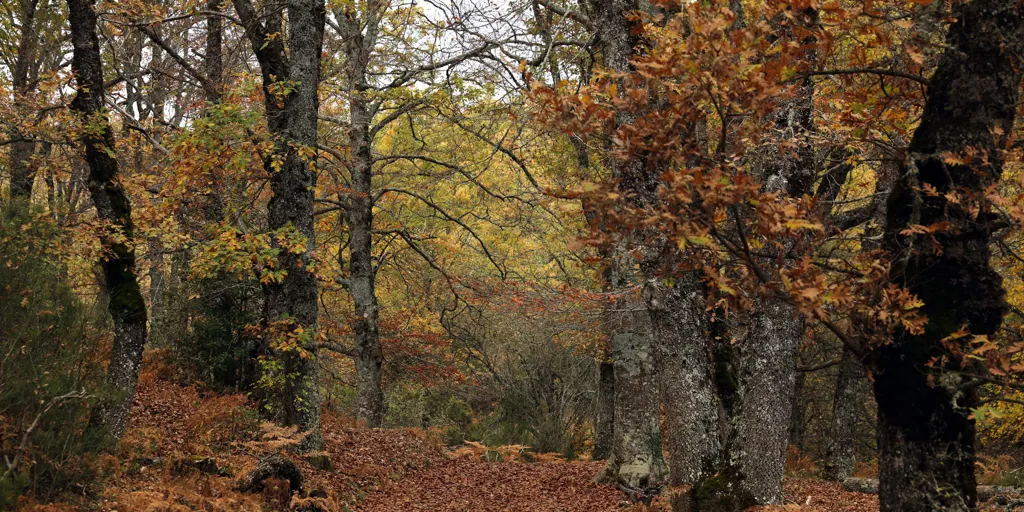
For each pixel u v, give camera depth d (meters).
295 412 11.90
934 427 4.11
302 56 12.41
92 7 9.97
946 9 4.41
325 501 9.89
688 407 7.75
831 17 4.18
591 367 23.42
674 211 3.57
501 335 23.61
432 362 22.33
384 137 23.38
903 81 5.16
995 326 4.14
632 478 12.98
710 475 7.60
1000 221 4.18
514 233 20.20
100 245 9.16
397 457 14.88
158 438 9.97
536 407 23.66
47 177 14.34
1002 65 4.16
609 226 3.74
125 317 9.59
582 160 14.47
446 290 23.19
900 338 4.15
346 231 20.02
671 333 7.83
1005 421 12.58
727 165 3.86
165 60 19.41
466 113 16.20
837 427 16.88
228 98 11.29
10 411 6.46
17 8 14.22
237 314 15.92
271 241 12.09
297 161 12.20
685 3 3.77
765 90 3.45
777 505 6.95
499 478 15.05
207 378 15.83
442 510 11.79
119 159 14.02
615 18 8.62
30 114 10.71
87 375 7.46
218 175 12.58
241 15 12.73
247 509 8.55
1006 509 8.88
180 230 12.52
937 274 4.15
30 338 6.86
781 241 4.28
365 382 18.62
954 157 3.90
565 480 14.61
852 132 5.03
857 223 8.59
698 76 3.50
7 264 6.82
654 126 3.78
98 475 7.39
